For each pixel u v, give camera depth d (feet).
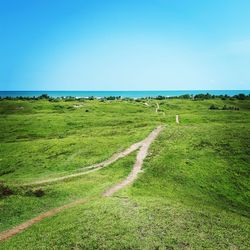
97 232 89.71
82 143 236.63
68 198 127.13
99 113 467.52
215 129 255.70
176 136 237.86
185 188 153.07
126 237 87.15
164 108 554.87
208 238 92.99
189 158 190.60
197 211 111.96
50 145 239.50
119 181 148.36
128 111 509.35
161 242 86.79
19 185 146.82
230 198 154.20
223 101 644.69
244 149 205.87
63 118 403.75
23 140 296.51
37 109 521.24
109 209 104.37
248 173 176.96
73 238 87.51
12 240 91.30
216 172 176.04
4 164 208.03
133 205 108.99
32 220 107.86
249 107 597.11
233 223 108.27
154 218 99.35
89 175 162.50
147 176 157.79
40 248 84.28
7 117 415.64
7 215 112.37
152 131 262.88
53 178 163.73
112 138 248.11
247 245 93.40
